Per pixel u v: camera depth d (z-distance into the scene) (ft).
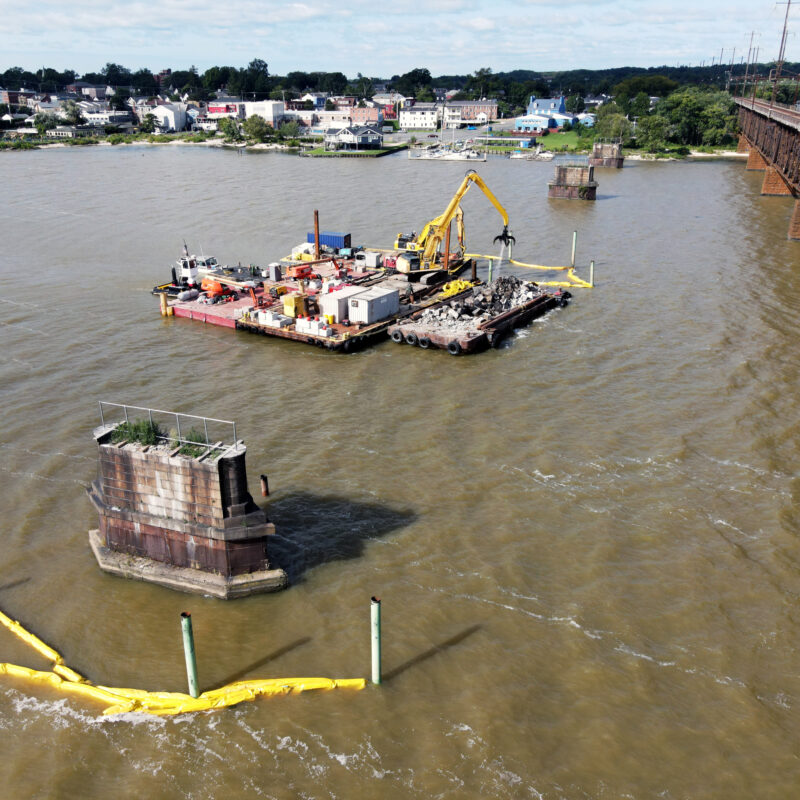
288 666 110.73
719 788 92.48
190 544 124.16
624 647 114.93
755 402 197.77
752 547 138.21
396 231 418.31
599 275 329.11
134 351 239.91
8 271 335.67
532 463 168.45
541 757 96.58
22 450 173.58
